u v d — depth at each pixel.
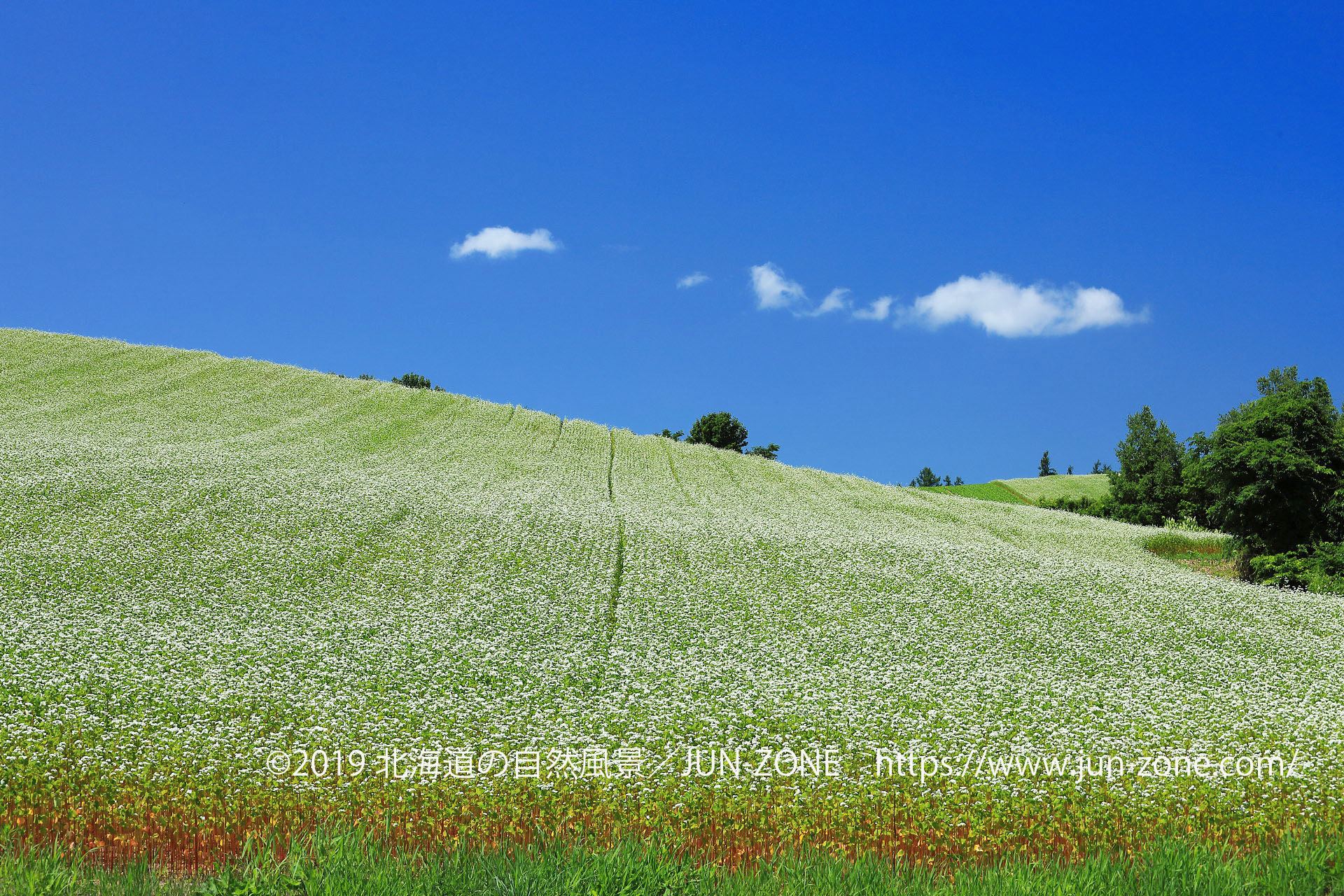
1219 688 19.95
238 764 13.28
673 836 11.88
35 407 46.22
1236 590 29.72
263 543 27.30
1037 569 30.42
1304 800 13.70
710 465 55.06
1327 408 39.72
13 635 18.05
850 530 36.81
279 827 11.79
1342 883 9.51
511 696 17.09
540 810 12.53
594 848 10.98
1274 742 16.23
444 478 40.59
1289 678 20.61
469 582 25.67
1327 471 36.22
